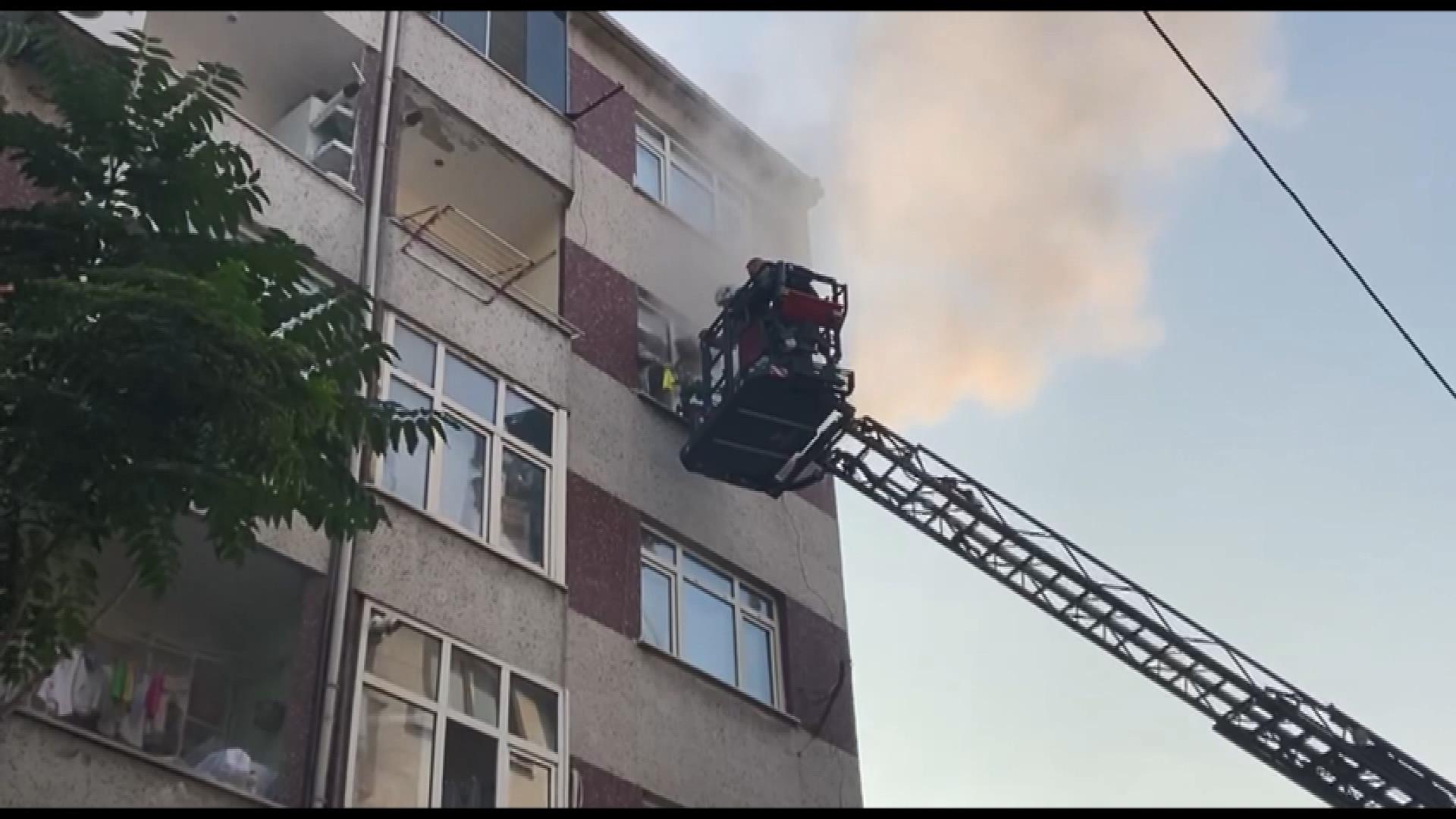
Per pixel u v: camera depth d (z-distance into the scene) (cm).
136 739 1246
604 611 1599
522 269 1853
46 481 883
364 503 1013
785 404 1795
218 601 1326
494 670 1405
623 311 1897
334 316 1052
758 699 1703
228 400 895
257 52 1730
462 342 1585
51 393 870
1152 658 2173
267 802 1171
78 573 945
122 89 1038
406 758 1288
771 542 1875
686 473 1825
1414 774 2136
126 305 866
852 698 1820
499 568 1476
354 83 1706
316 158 1645
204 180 1038
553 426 1634
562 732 1427
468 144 1808
